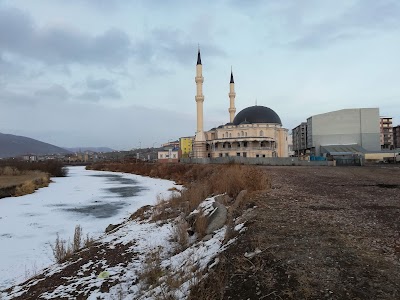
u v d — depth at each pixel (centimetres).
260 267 720
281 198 1611
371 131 9100
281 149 9650
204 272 810
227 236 1064
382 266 683
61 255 1463
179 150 12531
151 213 2327
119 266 1227
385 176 3058
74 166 16438
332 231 958
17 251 1709
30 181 4931
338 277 637
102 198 3847
